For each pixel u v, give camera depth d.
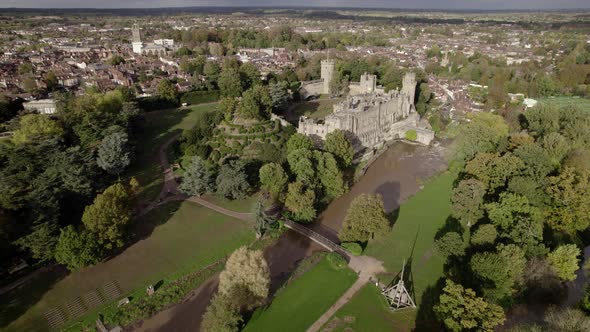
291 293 109.44
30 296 106.12
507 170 147.50
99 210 116.50
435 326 98.06
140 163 184.38
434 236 135.75
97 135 177.50
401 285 103.56
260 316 101.44
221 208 150.88
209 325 91.81
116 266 118.69
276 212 148.62
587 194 128.75
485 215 138.88
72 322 100.31
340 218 148.25
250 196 159.25
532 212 124.06
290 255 125.94
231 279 97.12
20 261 115.12
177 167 180.00
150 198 155.88
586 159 162.00
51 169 134.00
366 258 124.12
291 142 173.25
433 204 158.00
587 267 109.31
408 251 127.69
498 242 116.62
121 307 103.94
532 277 104.19
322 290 110.50
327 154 159.62
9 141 174.62
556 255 108.44
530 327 88.56
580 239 131.75
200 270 118.69
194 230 137.12
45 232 112.00
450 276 111.88
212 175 161.75
